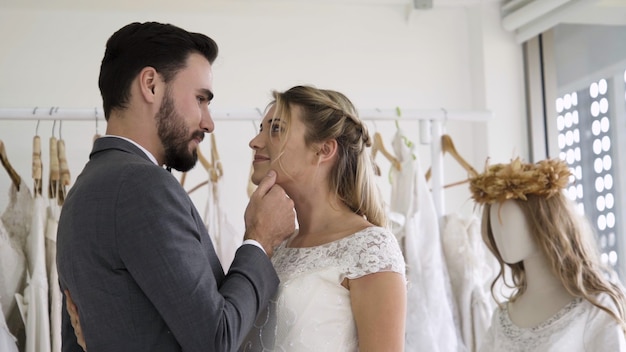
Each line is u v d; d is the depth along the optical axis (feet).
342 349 6.19
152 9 12.56
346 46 13.21
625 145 12.49
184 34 6.54
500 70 13.24
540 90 13.25
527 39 13.08
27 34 12.12
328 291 6.23
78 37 12.26
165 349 5.69
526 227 8.66
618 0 12.31
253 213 6.46
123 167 5.83
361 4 13.28
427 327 9.55
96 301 5.70
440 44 13.53
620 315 8.20
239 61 12.79
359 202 6.77
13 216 9.25
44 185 11.74
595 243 8.81
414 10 13.14
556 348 8.16
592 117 13.19
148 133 6.36
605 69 12.85
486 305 10.18
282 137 6.66
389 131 13.17
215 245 10.06
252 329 6.52
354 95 13.14
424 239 9.88
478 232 10.44
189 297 5.56
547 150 13.24
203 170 12.42
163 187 5.77
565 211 8.61
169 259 5.59
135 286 5.70
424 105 13.37
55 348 9.02
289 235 6.53
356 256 6.21
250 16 12.91
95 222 5.71
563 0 11.60
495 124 13.16
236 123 12.54
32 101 12.00
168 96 6.37
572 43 13.42
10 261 8.92
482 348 9.12
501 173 8.79
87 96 12.16
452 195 13.34
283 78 12.91
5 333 8.48
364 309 6.09
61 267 6.00
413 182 9.98
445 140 10.50
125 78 6.34
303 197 6.73
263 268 6.15
